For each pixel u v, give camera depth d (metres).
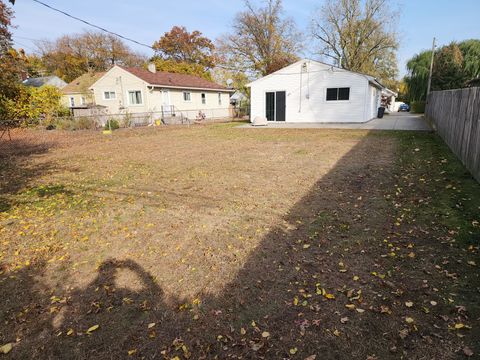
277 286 2.90
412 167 6.97
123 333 2.42
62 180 7.13
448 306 2.50
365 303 2.61
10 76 19.34
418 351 2.10
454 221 4.00
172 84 25.30
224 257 3.46
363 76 17.94
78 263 3.48
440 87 32.50
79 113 22.72
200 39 46.53
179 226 4.34
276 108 20.92
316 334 2.31
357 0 29.80
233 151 10.05
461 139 7.25
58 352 2.26
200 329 2.42
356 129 15.27
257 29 34.34
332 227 4.06
